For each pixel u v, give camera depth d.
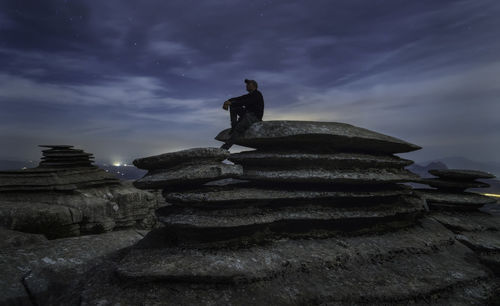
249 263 3.01
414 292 3.04
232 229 3.34
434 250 4.00
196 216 3.31
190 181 3.46
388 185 4.51
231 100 4.54
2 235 4.35
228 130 4.94
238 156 4.09
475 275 3.57
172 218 3.37
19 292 2.99
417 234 4.27
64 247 4.06
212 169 3.42
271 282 2.91
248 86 4.75
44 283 3.21
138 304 2.47
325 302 2.79
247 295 2.70
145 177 3.75
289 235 3.71
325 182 3.89
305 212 3.78
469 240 4.50
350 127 4.41
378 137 4.27
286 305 2.66
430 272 3.45
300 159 3.84
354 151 4.43
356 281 3.10
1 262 3.31
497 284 3.57
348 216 3.85
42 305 2.96
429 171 6.18
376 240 3.87
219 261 2.97
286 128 3.86
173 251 3.20
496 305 3.19
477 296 3.27
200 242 3.28
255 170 3.97
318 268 3.19
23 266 3.38
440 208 5.61
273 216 3.60
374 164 4.22
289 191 3.85
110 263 3.39
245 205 3.56
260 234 3.53
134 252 3.23
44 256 3.68
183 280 2.73
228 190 3.64
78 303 2.56
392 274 3.30
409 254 3.76
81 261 3.78
